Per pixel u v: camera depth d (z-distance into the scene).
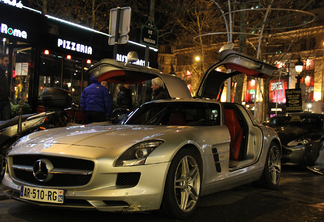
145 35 7.20
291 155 7.64
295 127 8.59
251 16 17.61
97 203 2.90
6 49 9.14
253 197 4.50
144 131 3.50
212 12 24.34
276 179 5.28
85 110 7.11
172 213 3.18
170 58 46.25
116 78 5.39
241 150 5.04
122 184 2.99
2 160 4.90
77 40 10.49
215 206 3.91
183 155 3.29
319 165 7.27
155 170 3.02
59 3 15.94
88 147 3.08
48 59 9.65
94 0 15.99
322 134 7.89
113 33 6.62
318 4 39.12
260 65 5.28
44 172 3.05
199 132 3.73
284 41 22.33
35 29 9.18
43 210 3.49
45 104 5.83
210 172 3.71
